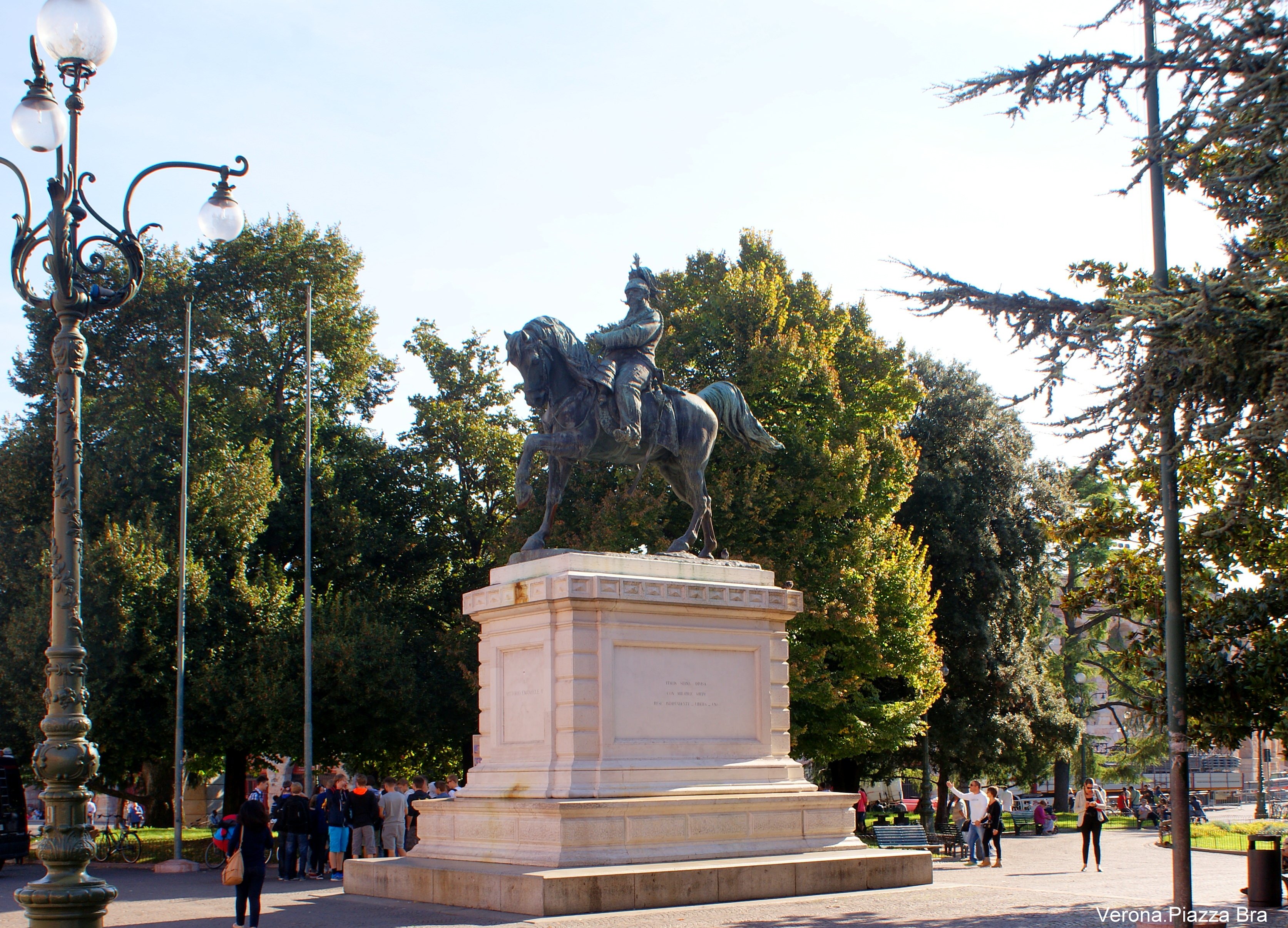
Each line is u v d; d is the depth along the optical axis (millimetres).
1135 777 57000
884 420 33375
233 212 12672
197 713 30344
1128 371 11422
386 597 36000
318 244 39469
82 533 11688
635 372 16078
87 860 10781
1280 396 10445
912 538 41125
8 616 32625
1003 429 42406
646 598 14859
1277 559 15695
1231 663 15094
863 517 31844
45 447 33875
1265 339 10828
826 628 29641
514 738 15188
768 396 30797
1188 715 15203
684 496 17203
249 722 30078
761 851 14859
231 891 19781
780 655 16203
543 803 13688
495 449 38750
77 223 11500
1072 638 56031
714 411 17750
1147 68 11773
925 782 39438
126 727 29625
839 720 30016
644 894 12992
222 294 38094
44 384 35938
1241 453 12031
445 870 14016
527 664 15133
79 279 11469
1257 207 11398
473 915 12781
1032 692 41688
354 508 36312
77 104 11492
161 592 30109
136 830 30562
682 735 15109
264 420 37531
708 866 13688
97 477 32438
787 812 15398
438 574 39062
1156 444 12188
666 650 15195
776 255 34062
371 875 15531
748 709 15828
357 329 40875
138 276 12000
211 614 31484
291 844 22266
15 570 32688
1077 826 44594
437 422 38812
